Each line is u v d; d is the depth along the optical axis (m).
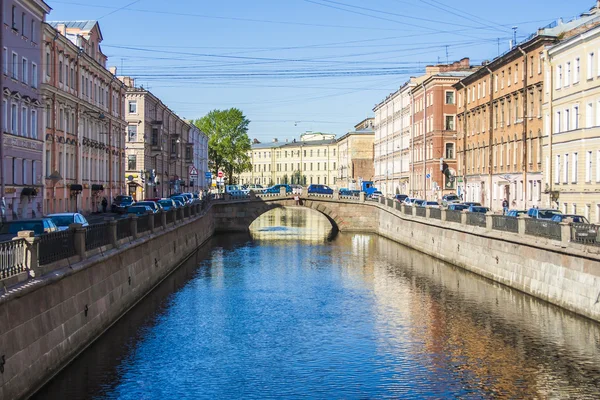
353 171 139.88
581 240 26.78
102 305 24.59
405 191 103.69
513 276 34.56
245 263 47.88
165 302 32.09
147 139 85.12
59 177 50.03
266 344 24.39
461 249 43.94
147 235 34.12
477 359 22.41
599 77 45.69
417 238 56.56
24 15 45.44
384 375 20.77
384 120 124.25
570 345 23.69
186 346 23.97
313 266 46.19
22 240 17.34
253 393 19.11
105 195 68.00
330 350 23.66
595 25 48.44
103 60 69.69
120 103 75.44
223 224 77.81
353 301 32.69
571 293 27.62
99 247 24.70
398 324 27.58
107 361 21.67
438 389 19.48
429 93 88.00
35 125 47.97
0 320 15.32
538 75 57.31
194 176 56.22
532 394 19.03
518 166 62.03
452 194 77.62
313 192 85.62
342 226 79.69
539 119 57.22
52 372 18.80
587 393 19.08
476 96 75.88
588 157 47.62
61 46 53.16
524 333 25.41
